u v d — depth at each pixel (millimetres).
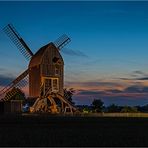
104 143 36031
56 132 44688
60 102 92062
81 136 40625
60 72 90625
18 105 89562
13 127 52438
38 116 79438
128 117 87500
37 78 89188
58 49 95688
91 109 114438
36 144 35219
